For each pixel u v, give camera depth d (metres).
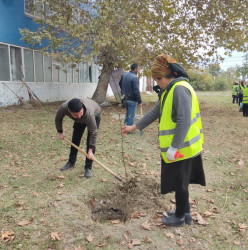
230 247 2.76
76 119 3.73
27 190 3.79
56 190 3.79
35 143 6.07
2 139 6.20
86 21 10.16
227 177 4.55
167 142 2.55
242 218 3.29
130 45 9.59
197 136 2.60
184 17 11.72
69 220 3.07
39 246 2.67
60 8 9.70
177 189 2.69
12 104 11.68
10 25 11.29
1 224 2.99
